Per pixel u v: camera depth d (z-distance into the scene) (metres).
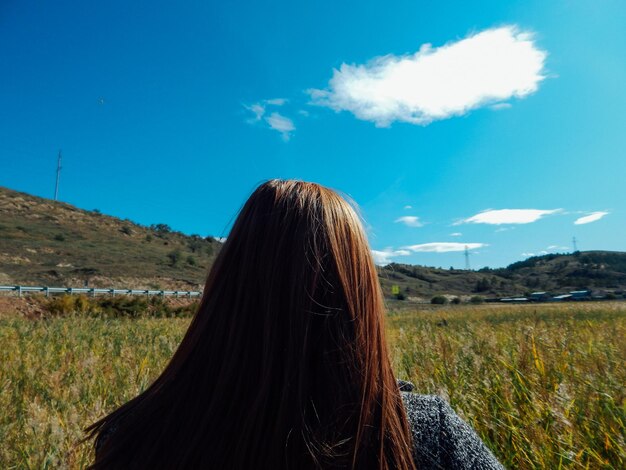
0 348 7.20
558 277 127.62
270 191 1.10
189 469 0.87
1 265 47.44
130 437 0.95
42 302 21.84
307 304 0.93
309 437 0.83
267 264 0.99
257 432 0.86
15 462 2.98
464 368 3.90
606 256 141.12
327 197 1.08
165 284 54.22
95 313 18.61
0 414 3.93
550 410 2.63
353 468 0.82
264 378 0.90
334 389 0.87
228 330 0.98
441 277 120.38
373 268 1.05
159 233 100.12
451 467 0.85
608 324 8.94
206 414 0.91
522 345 3.94
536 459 2.35
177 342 7.91
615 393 3.03
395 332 6.86
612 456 2.40
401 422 0.88
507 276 138.62
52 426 3.03
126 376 4.91
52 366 5.76
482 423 2.88
